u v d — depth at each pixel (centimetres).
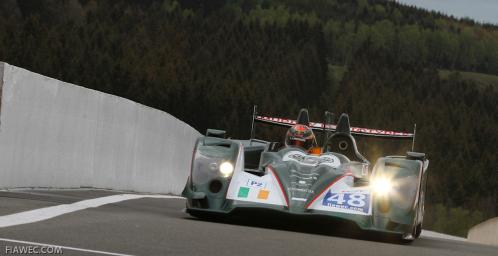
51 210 2445
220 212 2612
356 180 2848
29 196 2912
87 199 3105
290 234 2489
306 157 2889
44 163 3519
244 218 2959
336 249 2155
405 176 2658
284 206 2566
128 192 4381
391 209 2577
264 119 3881
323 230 2820
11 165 3225
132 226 2238
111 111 4356
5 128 3159
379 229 2536
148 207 3181
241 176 2708
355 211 2561
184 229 2297
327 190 2633
